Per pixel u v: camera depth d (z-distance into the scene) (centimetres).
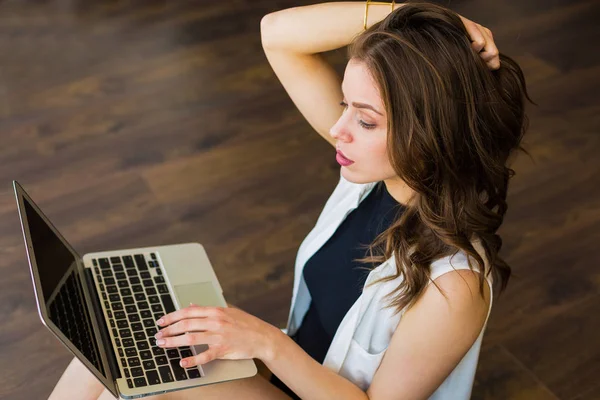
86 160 274
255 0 359
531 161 284
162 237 249
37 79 308
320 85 150
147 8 351
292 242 251
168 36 336
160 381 134
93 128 288
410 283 124
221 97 306
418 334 124
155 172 272
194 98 305
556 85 320
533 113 305
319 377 131
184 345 128
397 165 117
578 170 282
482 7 359
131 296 152
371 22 137
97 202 259
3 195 259
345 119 121
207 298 157
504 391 215
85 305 144
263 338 131
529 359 223
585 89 319
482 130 116
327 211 153
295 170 277
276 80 317
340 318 144
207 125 293
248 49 332
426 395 130
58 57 320
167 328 130
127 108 298
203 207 260
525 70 326
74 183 265
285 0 361
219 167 276
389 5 136
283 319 230
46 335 218
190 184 268
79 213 255
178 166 275
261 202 264
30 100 298
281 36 145
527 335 229
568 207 268
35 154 275
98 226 251
